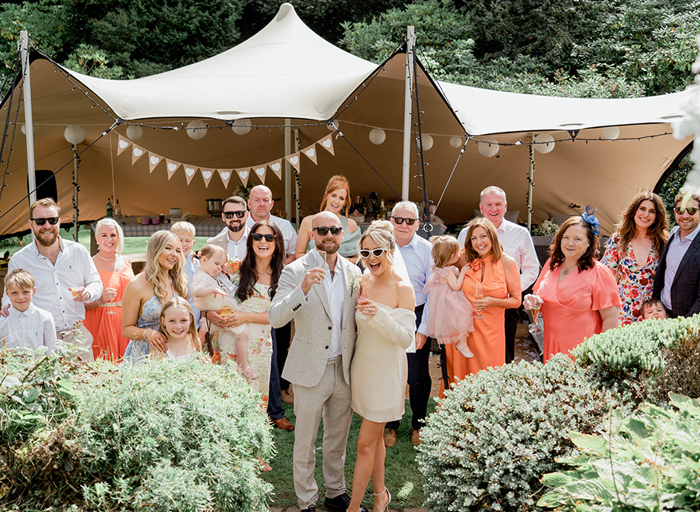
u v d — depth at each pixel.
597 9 16.14
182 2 18.75
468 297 4.31
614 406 2.89
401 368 3.40
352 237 5.32
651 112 7.27
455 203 11.35
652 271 4.96
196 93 6.98
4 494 2.19
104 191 11.12
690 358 3.08
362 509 3.49
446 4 16.02
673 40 13.99
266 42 9.02
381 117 8.64
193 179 11.15
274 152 10.85
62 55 18.00
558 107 7.73
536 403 2.92
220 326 4.23
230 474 2.44
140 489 2.23
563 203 10.52
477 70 15.09
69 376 2.54
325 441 3.59
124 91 6.87
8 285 4.10
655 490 2.04
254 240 4.17
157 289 4.01
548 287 4.33
